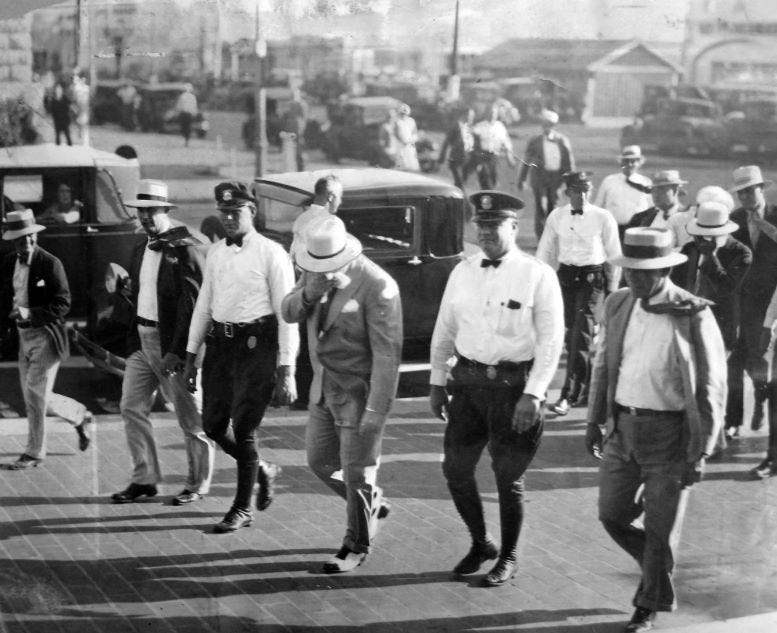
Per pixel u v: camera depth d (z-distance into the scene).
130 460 5.81
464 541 5.20
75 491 5.71
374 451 5.17
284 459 5.41
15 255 5.70
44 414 5.86
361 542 5.23
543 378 4.91
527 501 5.24
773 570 5.36
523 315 4.88
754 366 5.30
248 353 5.34
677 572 5.33
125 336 5.61
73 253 5.65
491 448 5.06
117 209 5.54
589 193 5.21
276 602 5.14
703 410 4.73
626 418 4.84
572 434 5.25
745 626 5.14
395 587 5.14
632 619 5.02
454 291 4.97
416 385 5.25
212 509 5.48
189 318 5.44
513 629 4.99
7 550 5.45
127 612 5.14
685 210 5.23
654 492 4.87
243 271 5.26
